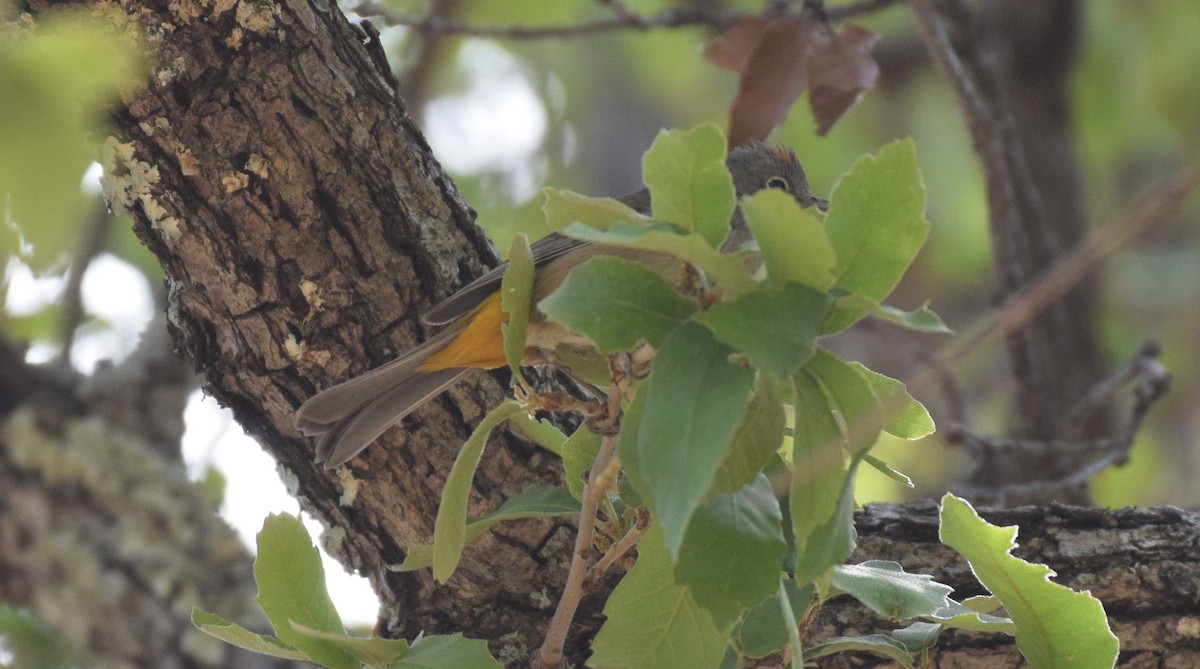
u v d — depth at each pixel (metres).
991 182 12.34
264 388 7.40
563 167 19.84
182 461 11.60
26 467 10.98
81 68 3.82
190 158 6.82
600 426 5.38
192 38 6.70
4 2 6.01
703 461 4.12
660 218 4.70
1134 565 7.17
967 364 17.48
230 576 10.60
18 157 3.73
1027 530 7.39
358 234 7.18
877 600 5.49
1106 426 14.62
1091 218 16.14
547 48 19.69
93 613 10.34
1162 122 17.75
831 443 4.62
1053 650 5.70
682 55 18.33
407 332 7.41
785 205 4.33
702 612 5.26
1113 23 17.00
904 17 18.55
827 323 4.64
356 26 7.41
